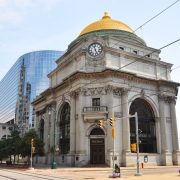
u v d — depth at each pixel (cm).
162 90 4722
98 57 4281
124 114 4088
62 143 4759
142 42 5172
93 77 4206
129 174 2647
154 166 4144
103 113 3981
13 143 5253
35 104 6272
